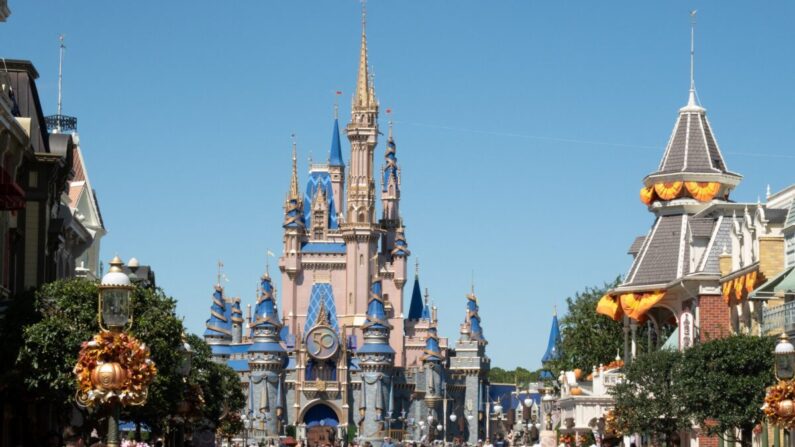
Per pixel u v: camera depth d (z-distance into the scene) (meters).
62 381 57.38
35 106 81.50
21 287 76.38
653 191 95.25
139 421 64.75
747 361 66.56
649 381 73.94
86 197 110.12
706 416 67.69
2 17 59.03
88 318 58.72
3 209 64.06
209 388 94.00
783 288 61.19
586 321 127.12
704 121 96.69
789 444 68.19
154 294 63.44
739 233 81.50
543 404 144.00
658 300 91.88
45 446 70.75
